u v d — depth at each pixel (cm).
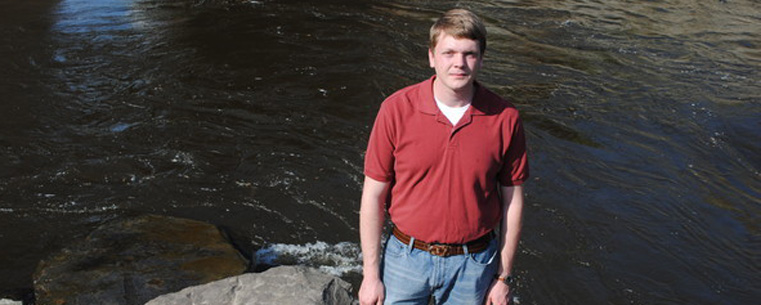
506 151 233
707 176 644
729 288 483
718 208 588
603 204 581
